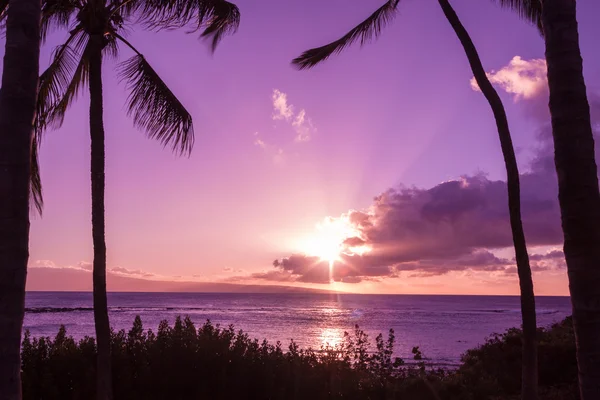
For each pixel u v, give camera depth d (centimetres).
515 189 851
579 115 382
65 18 1020
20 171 391
